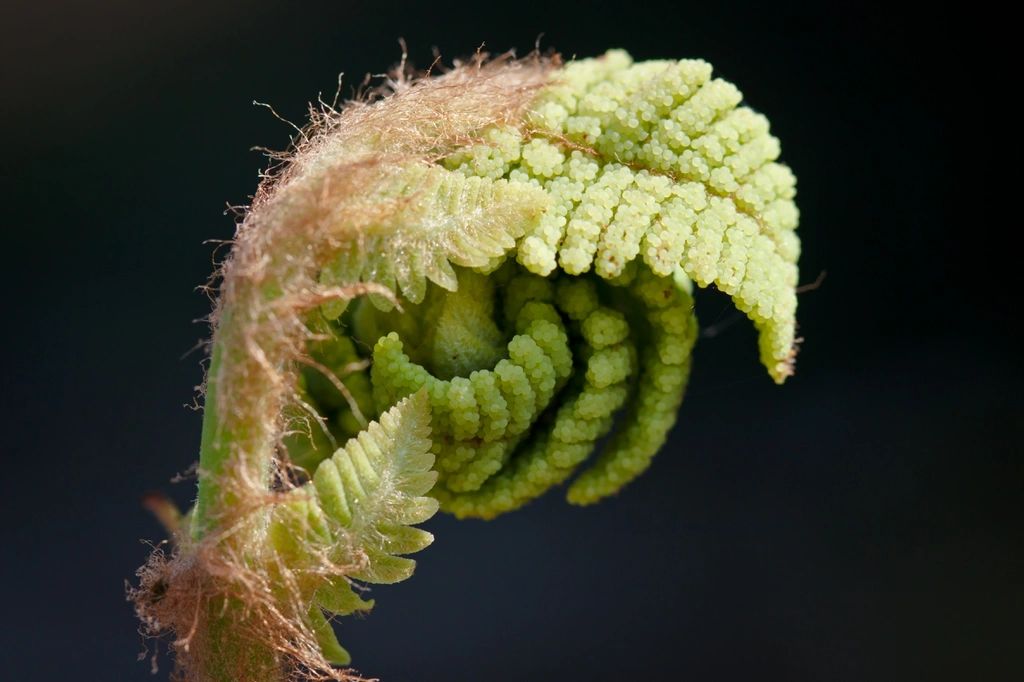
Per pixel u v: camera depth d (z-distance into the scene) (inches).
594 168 6.8
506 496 6.9
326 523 6.7
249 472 6.6
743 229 6.8
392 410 6.7
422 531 6.7
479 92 6.9
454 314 6.8
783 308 6.8
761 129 6.9
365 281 6.6
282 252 6.6
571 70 7.0
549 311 6.8
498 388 6.8
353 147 6.8
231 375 6.6
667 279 6.9
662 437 7.0
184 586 6.8
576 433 6.9
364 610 6.7
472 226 6.7
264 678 6.8
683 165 6.8
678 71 6.8
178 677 6.8
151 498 6.8
